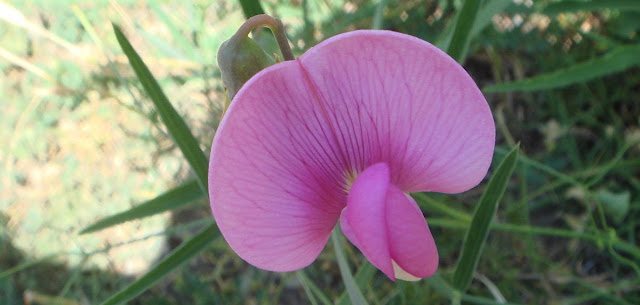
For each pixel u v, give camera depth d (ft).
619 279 0.45
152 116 0.41
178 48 0.55
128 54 0.31
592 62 0.41
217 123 0.51
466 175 0.23
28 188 0.53
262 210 0.22
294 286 0.48
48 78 0.53
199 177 0.33
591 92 0.50
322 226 0.24
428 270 0.23
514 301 0.45
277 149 0.22
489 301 0.36
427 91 0.22
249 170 0.21
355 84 0.22
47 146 0.54
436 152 0.23
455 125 0.23
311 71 0.21
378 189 0.21
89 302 0.49
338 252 0.33
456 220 0.45
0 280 0.50
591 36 0.50
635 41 0.49
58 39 0.51
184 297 0.49
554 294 0.45
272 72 0.21
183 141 0.33
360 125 0.23
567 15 0.51
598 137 0.49
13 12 0.49
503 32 0.51
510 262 0.46
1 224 0.51
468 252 0.34
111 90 0.54
